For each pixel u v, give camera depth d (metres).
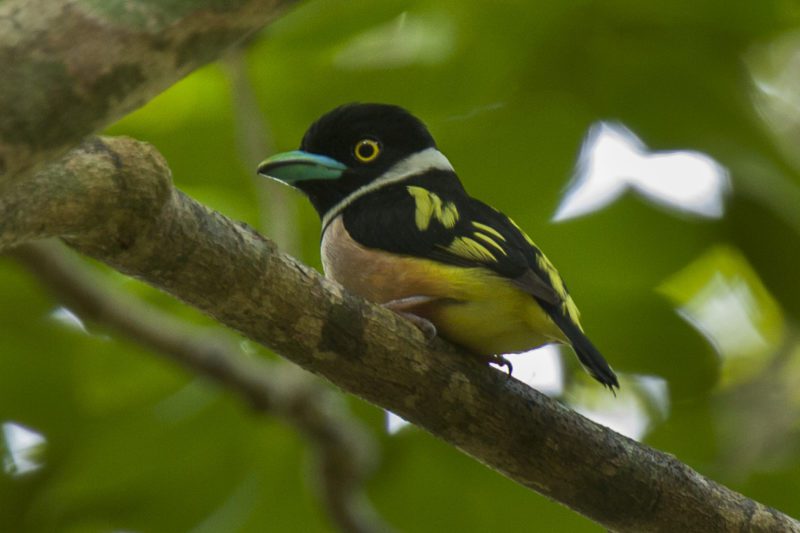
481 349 7.87
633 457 7.23
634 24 10.26
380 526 10.57
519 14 10.07
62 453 11.20
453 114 10.44
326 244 8.49
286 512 11.12
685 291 12.18
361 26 10.04
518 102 10.45
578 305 11.10
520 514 11.34
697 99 10.50
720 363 11.37
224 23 3.87
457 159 10.51
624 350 11.30
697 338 11.20
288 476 11.09
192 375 10.98
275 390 10.17
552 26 10.15
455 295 7.66
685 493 7.30
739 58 10.59
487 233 8.02
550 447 7.11
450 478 11.35
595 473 7.18
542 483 7.25
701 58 10.46
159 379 11.13
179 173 10.95
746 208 10.58
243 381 10.07
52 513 10.99
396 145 9.10
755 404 12.21
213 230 6.02
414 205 8.30
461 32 10.12
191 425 10.87
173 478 11.05
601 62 10.40
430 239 7.98
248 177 10.96
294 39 10.02
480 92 10.30
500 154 10.52
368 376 6.71
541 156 10.53
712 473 11.57
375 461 10.78
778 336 12.42
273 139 10.62
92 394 11.15
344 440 10.23
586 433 7.15
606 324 11.16
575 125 10.48
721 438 11.89
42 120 3.69
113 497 11.05
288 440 11.02
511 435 7.05
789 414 12.05
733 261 11.65
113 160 5.55
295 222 10.30
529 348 7.94
